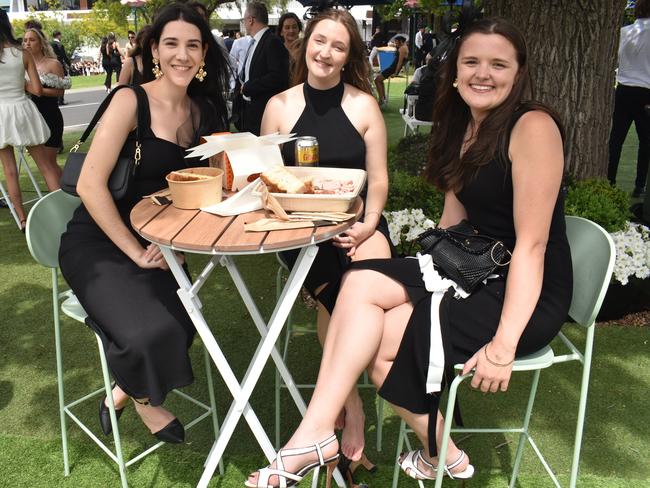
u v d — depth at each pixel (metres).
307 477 2.39
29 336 3.53
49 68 5.69
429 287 1.98
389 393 1.93
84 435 2.64
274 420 2.76
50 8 27.22
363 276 2.03
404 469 2.12
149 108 2.36
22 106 5.09
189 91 2.55
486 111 2.05
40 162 5.74
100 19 25.55
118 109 2.28
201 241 1.79
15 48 5.01
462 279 1.96
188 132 2.47
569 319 3.57
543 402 2.85
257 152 2.23
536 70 3.91
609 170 5.82
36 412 2.81
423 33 17.38
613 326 3.55
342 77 2.64
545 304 1.94
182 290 1.94
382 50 15.18
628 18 11.51
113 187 2.24
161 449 2.55
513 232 2.04
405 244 3.64
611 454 2.49
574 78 3.85
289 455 1.79
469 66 1.98
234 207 2.10
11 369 3.18
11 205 5.29
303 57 2.59
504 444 2.57
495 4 4.02
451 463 2.05
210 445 2.59
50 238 2.32
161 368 2.04
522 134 1.88
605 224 3.56
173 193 2.13
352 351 1.88
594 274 1.86
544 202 1.84
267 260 4.68
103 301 2.10
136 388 2.04
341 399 1.86
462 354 1.93
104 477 2.38
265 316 3.75
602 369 3.11
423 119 5.97
